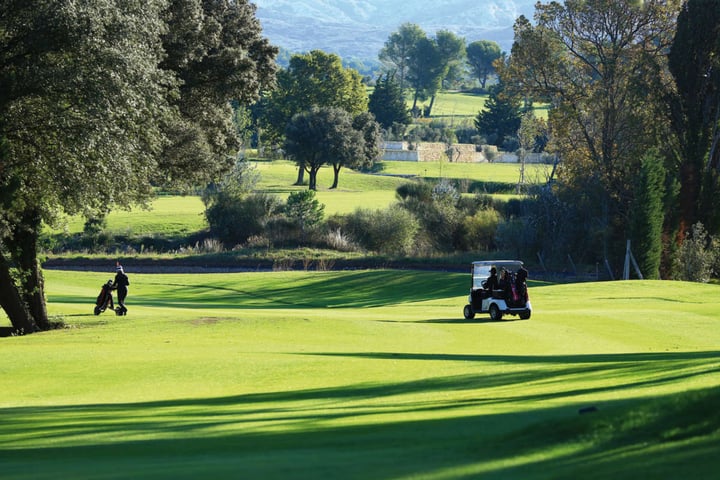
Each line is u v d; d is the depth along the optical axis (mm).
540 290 112625
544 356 48219
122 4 64062
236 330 64250
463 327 67062
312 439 21359
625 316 75125
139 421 26797
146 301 115312
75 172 62688
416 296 125250
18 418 28453
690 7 146375
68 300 113000
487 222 198875
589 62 170875
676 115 150250
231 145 106812
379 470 16141
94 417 28234
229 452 19562
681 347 56562
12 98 58875
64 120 59406
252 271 179125
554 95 175375
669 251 141750
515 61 173125
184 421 26422
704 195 144375
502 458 17219
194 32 88000
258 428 24000
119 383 39031
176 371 42031
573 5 165625
